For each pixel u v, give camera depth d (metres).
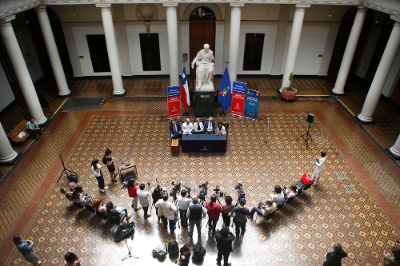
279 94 15.74
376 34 15.78
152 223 8.65
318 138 12.33
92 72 17.28
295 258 7.75
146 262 7.65
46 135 12.40
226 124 11.69
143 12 15.44
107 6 12.76
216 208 7.48
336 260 6.49
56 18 15.94
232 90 13.27
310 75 17.66
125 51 16.61
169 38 13.40
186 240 8.16
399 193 9.73
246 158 11.17
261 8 15.53
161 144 11.87
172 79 14.48
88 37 16.22
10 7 10.45
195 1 12.55
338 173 10.51
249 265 7.56
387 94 15.13
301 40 16.56
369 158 11.24
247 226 8.57
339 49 16.70
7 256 7.78
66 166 10.74
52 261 7.66
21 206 9.20
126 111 14.08
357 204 9.30
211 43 16.62
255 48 16.84
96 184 10.02
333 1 12.83
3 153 10.66
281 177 10.30
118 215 7.89
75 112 14.01
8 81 14.55
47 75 17.52
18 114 14.12
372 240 8.20
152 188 9.72
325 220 8.77
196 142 11.09
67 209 9.12
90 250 7.94
